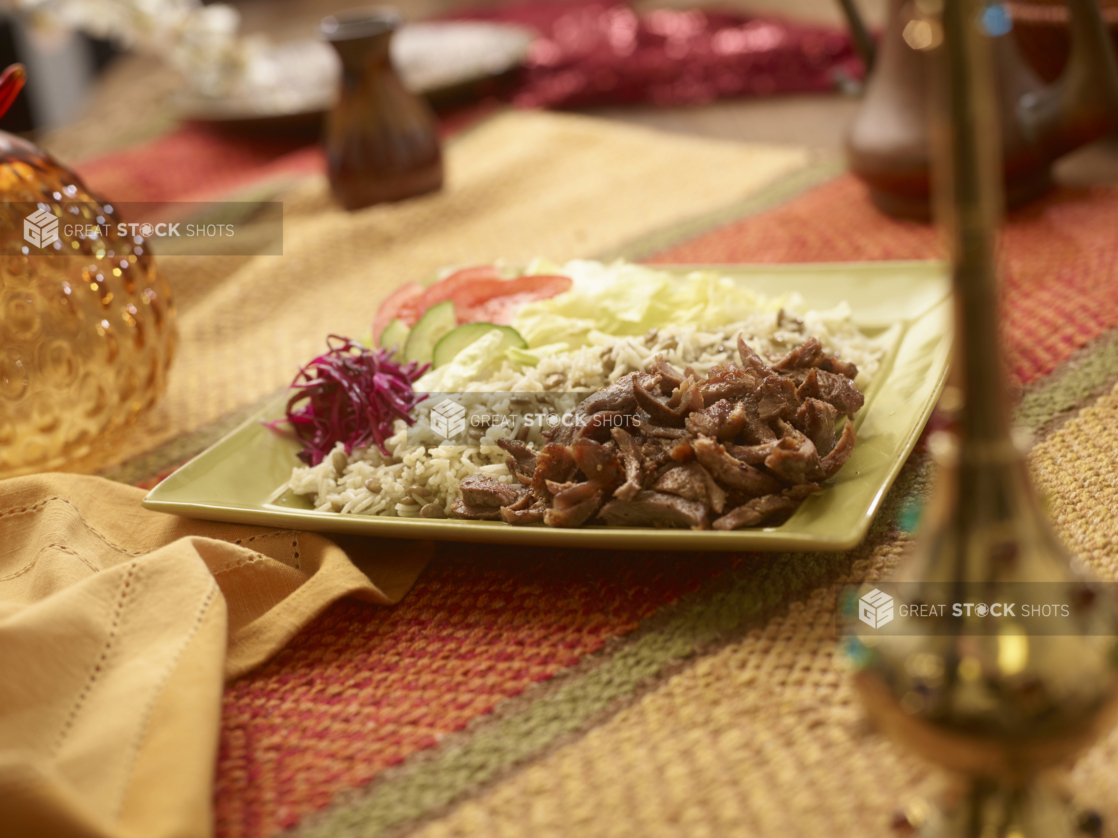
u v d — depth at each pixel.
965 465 0.83
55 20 1.84
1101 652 0.83
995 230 0.81
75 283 1.13
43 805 0.87
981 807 0.85
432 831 0.90
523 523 1.01
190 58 1.93
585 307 1.15
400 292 1.24
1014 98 1.31
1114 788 0.89
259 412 1.14
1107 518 1.01
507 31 2.17
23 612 0.96
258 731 0.96
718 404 1.01
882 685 0.84
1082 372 1.13
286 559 1.05
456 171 1.70
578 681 0.96
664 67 1.98
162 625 0.97
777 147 1.67
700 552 1.03
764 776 0.91
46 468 1.15
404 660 0.99
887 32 1.34
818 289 1.21
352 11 3.14
